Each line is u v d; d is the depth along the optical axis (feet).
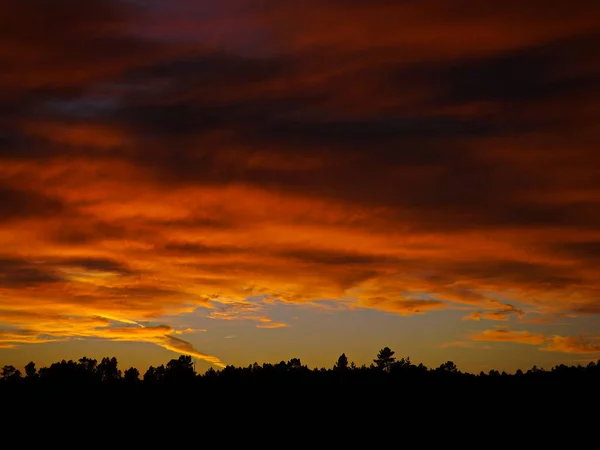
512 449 230.07
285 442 249.14
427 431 252.83
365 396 295.48
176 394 305.53
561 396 272.92
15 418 273.54
